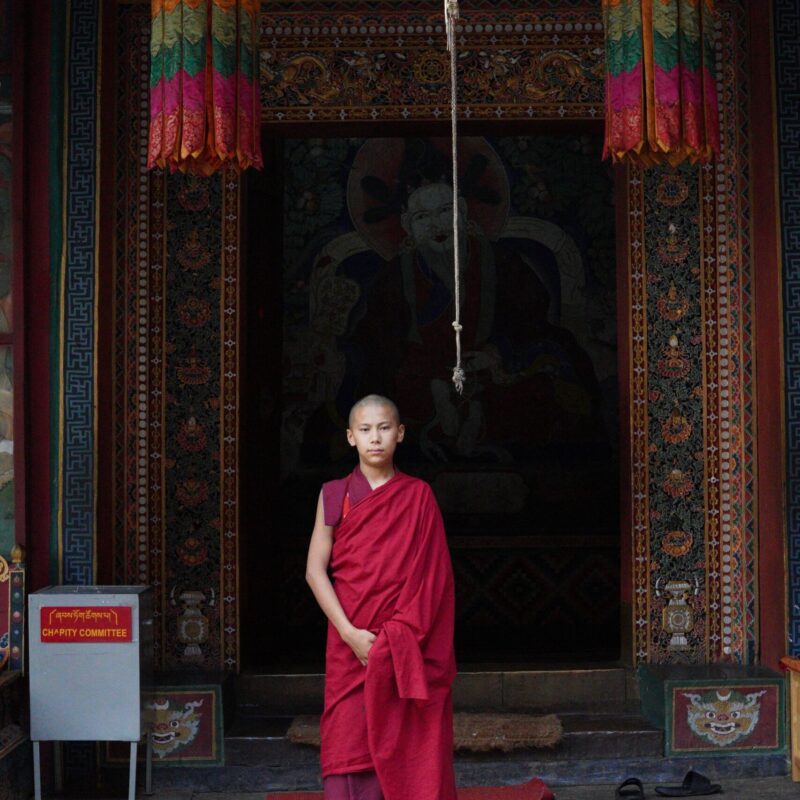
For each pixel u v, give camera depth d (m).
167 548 5.79
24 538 5.29
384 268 9.04
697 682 5.43
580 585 8.38
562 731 5.40
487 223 9.09
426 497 3.99
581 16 5.84
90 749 5.34
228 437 5.80
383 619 3.91
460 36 5.85
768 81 5.60
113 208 5.70
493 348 9.03
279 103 5.84
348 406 8.94
